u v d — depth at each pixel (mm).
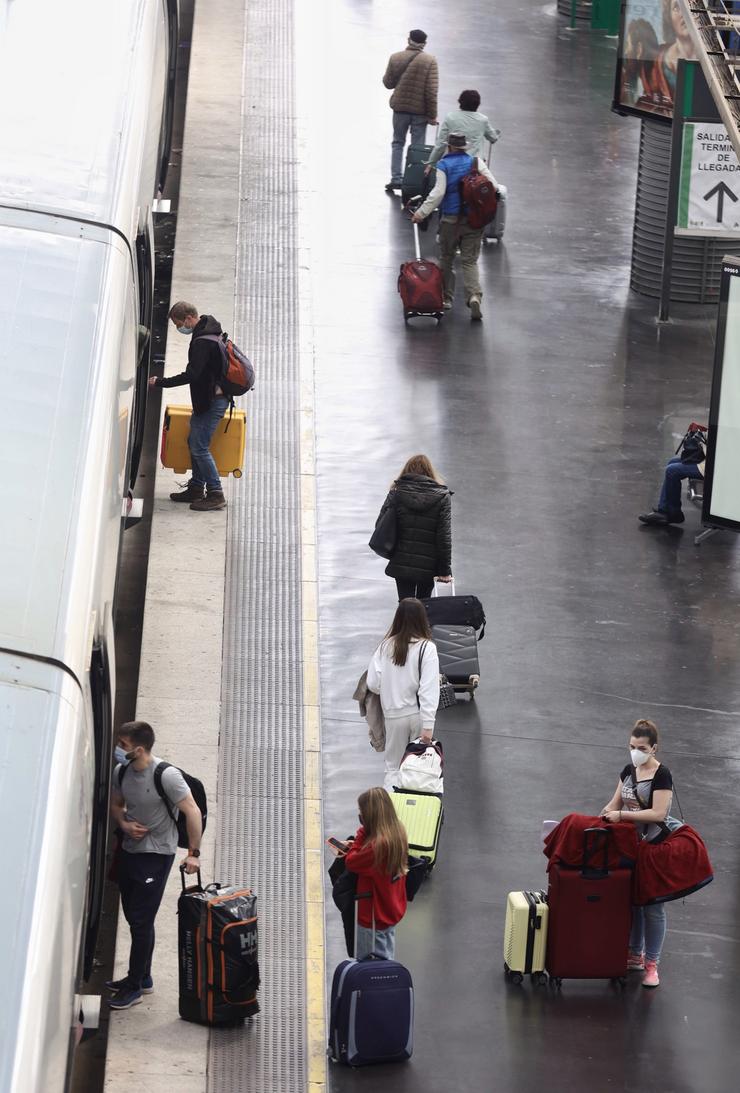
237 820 20641
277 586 25828
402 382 32781
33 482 11711
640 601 26719
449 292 35906
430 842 19906
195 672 23172
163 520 26828
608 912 18453
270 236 37750
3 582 10781
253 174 40750
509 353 34531
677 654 25391
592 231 40781
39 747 9680
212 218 38000
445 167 34938
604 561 27719
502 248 39500
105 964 19062
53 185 15906
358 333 34469
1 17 19375
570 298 37312
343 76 47812
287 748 22203
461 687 23844
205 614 24469
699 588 27234
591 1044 17891
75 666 10414
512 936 18562
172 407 27078
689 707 24109
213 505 27172
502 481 29734
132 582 26000
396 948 19047
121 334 14586
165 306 34625
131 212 16859
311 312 34969
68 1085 10367
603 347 35219
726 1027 18328
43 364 12969
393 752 21062
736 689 24609
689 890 18359
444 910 19719
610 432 31781
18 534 11242
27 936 8680
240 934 17203
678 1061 17750
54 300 13859
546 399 32781
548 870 18641
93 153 17094
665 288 36219
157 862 17109
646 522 28875
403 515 24078
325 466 29469
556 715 23688
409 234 39000
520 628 25688
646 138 37000
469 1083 17188
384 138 44062
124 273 15242
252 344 33312
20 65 18516
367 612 25516
